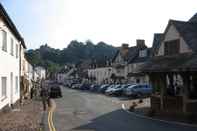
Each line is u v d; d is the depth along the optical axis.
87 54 169.00
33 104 33.38
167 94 24.03
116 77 73.19
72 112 25.92
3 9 18.62
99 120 20.75
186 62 21.09
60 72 145.00
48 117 22.48
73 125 18.47
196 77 23.20
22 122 19.08
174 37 24.80
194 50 22.50
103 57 94.88
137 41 70.00
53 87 46.56
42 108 29.16
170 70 21.45
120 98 42.69
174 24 24.81
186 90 21.02
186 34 24.14
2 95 22.41
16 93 29.84
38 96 47.94
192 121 19.48
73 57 169.00
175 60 22.92
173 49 24.81
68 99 42.22
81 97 46.09
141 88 43.97
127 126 17.92
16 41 29.94
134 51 70.12
